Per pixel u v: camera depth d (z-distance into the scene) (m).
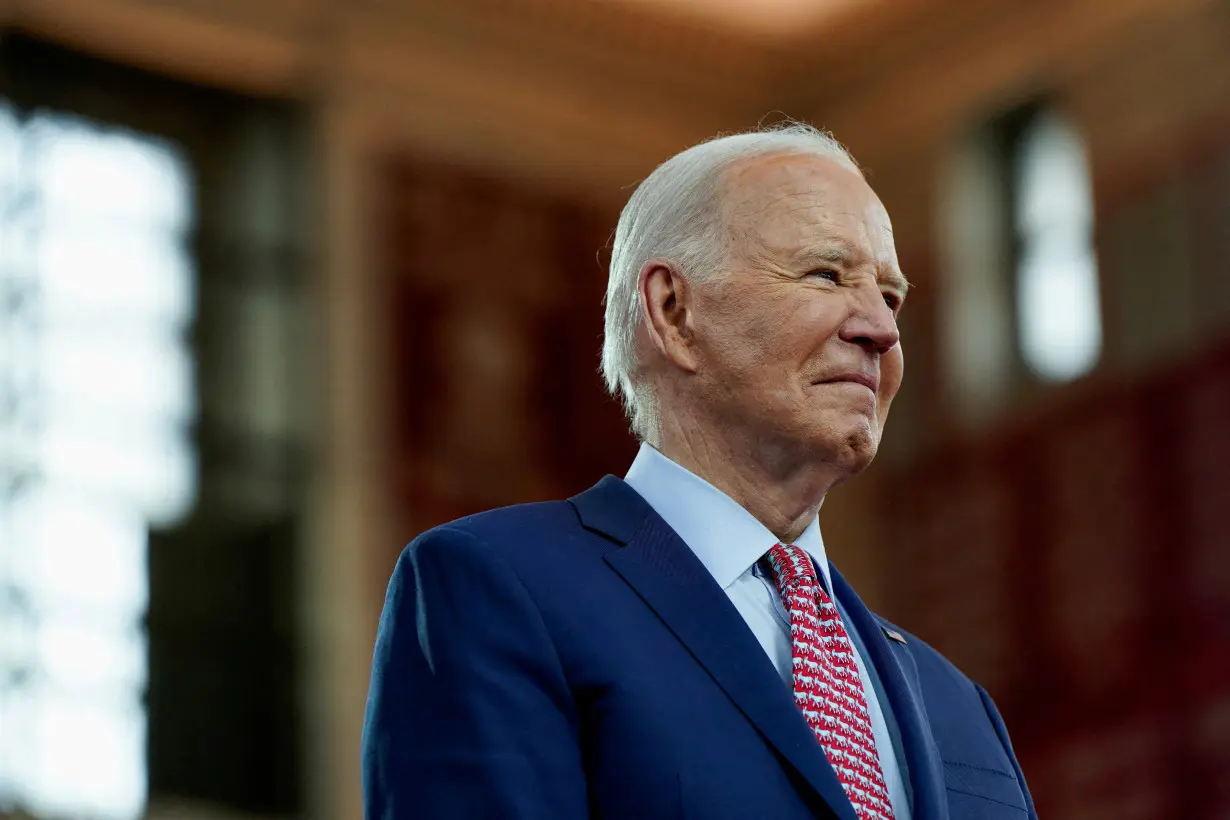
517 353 21.80
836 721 3.33
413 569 3.34
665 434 3.69
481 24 22.22
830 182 3.74
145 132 20.17
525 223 22.25
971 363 21.45
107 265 19.52
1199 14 20.28
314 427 20.25
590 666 3.20
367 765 3.23
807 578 3.53
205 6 20.77
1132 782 18.89
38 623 18.06
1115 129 20.84
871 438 3.59
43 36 19.72
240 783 18.77
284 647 19.41
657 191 3.85
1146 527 19.41
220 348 19.95
